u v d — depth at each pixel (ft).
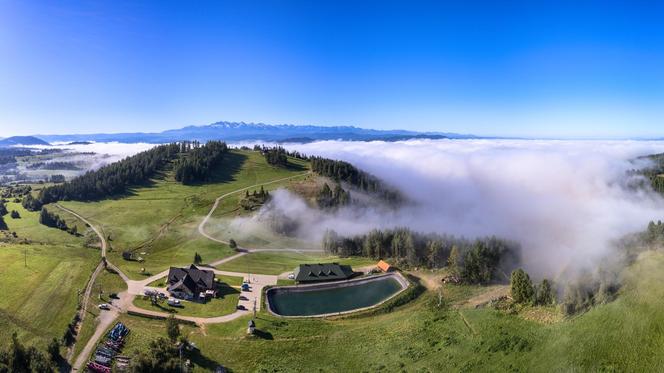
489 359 317.83
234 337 372.79
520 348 322.75
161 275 522.06
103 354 324.39
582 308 364.58
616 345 290.56
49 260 506.07
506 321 375.66
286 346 361.71
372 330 395.14
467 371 306.55
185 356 332.60
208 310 429.79
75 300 412.16
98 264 526.16
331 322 421.59
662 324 293.02
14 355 288.30
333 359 340.80
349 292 525.75
